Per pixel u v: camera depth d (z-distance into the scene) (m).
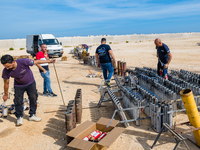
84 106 5.57
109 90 5.29
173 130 3.15
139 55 17.95
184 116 4.62
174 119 4.48
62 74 10.59
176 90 5.04
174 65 12.05
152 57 16.22
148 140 3.67
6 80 4.08
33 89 4.47
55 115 5.04
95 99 6.16
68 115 3.62
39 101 6.18
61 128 4.32
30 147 3.64
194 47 23.64
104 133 3.69
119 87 5.89
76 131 3.50
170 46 26.67
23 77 4.18
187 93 3.06
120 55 18.52
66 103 5.91
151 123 4.13
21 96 4.38
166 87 5.12
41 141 3.82
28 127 4.41
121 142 3.66
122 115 4.14
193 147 3.36
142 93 4.96
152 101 4.22
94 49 26.80
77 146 3.01
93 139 3.49
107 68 6.83
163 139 3.66
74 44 50.16
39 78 9.77
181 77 6.71
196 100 4.72
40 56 6.05
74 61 15.91
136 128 4.16
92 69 11.73
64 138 3.90
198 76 6.48
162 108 3.88
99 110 5.25
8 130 4.29
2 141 3.86
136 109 4.20
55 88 7.71
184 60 13.96
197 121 3.20
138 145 3.53
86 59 13.91
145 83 6.43
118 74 9.67
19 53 27.25
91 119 4.70
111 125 3.68
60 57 19.05
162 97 5.16
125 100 5.05
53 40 18.84
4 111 4.95
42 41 18.31
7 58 3.73
